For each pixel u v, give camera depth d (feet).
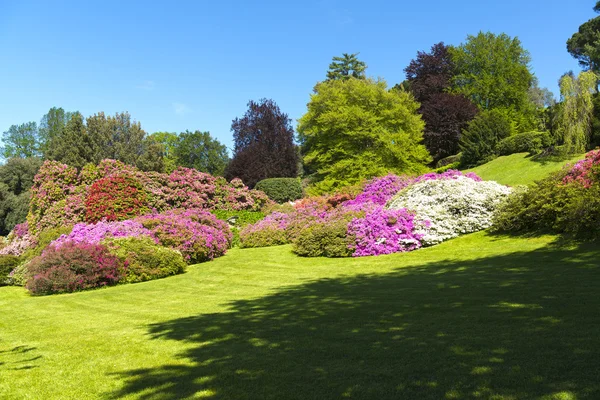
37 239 52.37
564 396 9.56
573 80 73.87
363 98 91.09
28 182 135.23
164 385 12.83
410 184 50.52
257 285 31.94
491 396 9.96
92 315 25.52
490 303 18.63
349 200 58.95
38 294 36.55
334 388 11.39
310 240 42.39
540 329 14.29
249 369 13.50
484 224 40.52
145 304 27.91
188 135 184.65
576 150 73.87
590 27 140.26
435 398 10.19
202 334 18.54
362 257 39.01
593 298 17.43
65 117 199.00
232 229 59.62
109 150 116.47
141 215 53.78
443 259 33.22
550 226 34.17
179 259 40.70
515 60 145.89
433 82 137.49
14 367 15.78
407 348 13.91
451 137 121.90
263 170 111.34
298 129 103.96
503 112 133.08
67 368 15.25
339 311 20.44
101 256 37.37
